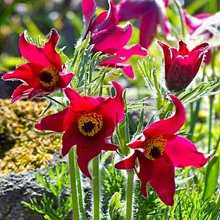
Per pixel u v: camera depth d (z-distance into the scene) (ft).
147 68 2.69
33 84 2.50
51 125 2.42
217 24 3.49
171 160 2.50
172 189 2.49
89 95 2.58
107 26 2.66
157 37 3.84
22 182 3.08
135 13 3.57
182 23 3.48
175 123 2.45
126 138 2.68
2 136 3.40
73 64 2.55
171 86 2.59
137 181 2.91
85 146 2.42
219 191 3.16
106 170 3.02
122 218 2.91
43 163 3.21
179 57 2.57
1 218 3.02
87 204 3.09
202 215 2.92
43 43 2.65
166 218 2.93
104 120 2.44
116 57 2.70
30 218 3.02
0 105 3.59
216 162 3.09
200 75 3.89
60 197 3.06
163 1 3.86
